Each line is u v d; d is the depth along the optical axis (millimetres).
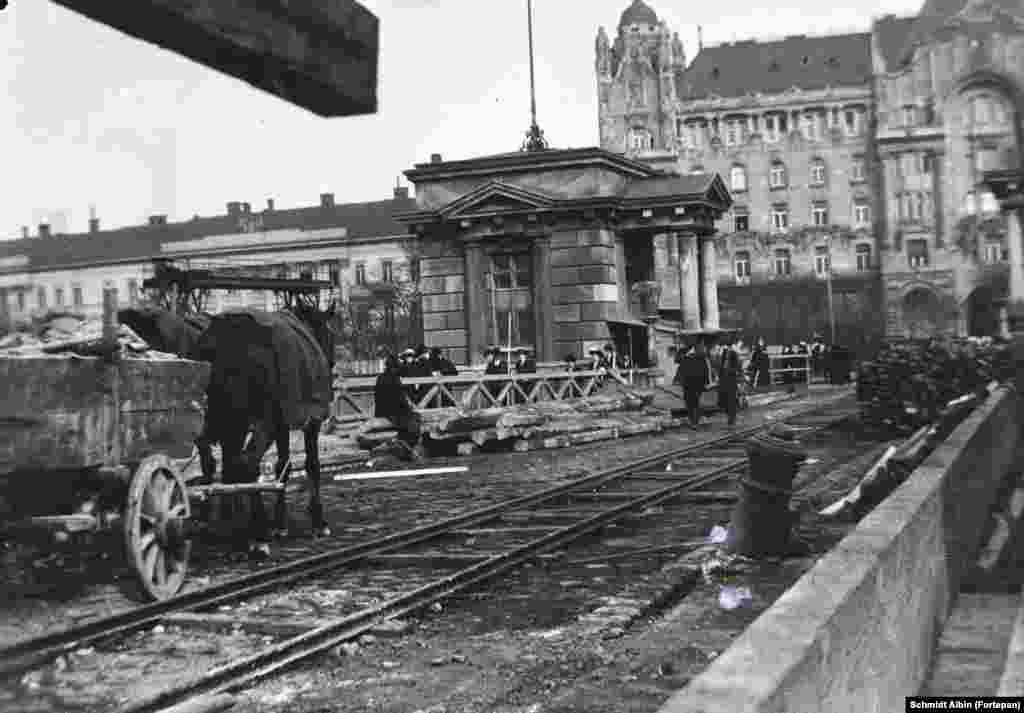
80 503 7688
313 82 2465
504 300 39500
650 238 42406
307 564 9828
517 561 9961
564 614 8023
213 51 2266
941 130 97562
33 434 6988
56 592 8141
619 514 12930
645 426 26719
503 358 36750
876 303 100000
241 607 8305
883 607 5449
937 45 97125
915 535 6586
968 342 24094
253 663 6535
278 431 10750
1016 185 27438
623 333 39000
